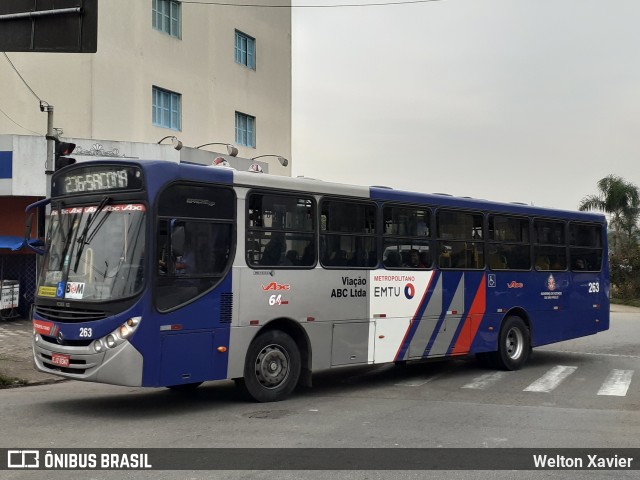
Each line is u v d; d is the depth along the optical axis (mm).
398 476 6117
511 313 13641
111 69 22891
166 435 7586
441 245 12195
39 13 9344
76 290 8633
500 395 10703
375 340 10969
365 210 10969
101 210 8797
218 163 10664
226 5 29016
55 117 21641
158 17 25422
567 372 13359
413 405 9672
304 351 10133
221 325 9016
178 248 8453
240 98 29859
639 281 39781
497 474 6234
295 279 9914
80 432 7719
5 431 7746
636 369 13852
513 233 13672
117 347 8180
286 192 9891
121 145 20875
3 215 20969
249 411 9039
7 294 20266
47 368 8844
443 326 12117
